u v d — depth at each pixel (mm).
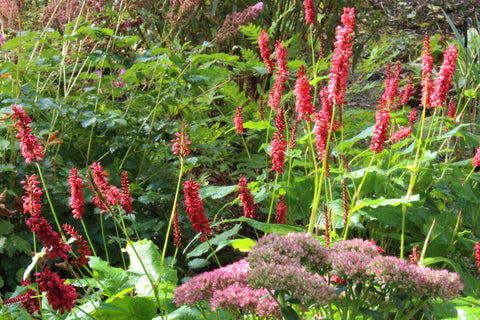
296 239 1894
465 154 4535
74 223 3139
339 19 5039
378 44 5809
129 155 3615
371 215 2963
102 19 4188
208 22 5047
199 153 4293
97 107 3750
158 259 2432
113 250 3186
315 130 2672
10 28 3664
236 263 2016
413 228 3111
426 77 2754
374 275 1737
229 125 4441
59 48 4086
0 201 2297
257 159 4199
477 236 3201
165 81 3812
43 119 3660
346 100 5855
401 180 3150
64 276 3090
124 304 2148
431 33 7617
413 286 1710
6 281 2996
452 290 1718
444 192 3166
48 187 3049
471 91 3754
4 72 3486
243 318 2053
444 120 3625
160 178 3539
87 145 3580
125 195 2293
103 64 3709
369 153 3566
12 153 3107
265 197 3084
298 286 1646
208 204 3645
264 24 5164
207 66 4336
